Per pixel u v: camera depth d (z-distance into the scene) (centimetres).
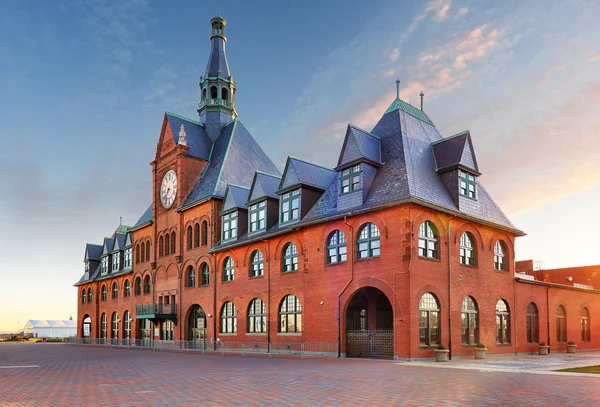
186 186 4966
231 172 4762
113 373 2142
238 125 5256
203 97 5600
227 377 1864
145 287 5584
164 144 5341
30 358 3375
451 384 1569
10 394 1486
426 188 2978
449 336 2891
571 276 5769
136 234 5875
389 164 3130
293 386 1560
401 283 2731
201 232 4591
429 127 3588
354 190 3142
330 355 3095
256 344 3756
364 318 3241
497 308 3384
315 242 3338
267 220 3884
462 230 3142
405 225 2762
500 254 3525
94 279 6894
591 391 1394
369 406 1181
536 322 3781
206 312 4406
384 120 3456
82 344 6397
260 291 3806
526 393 1361
